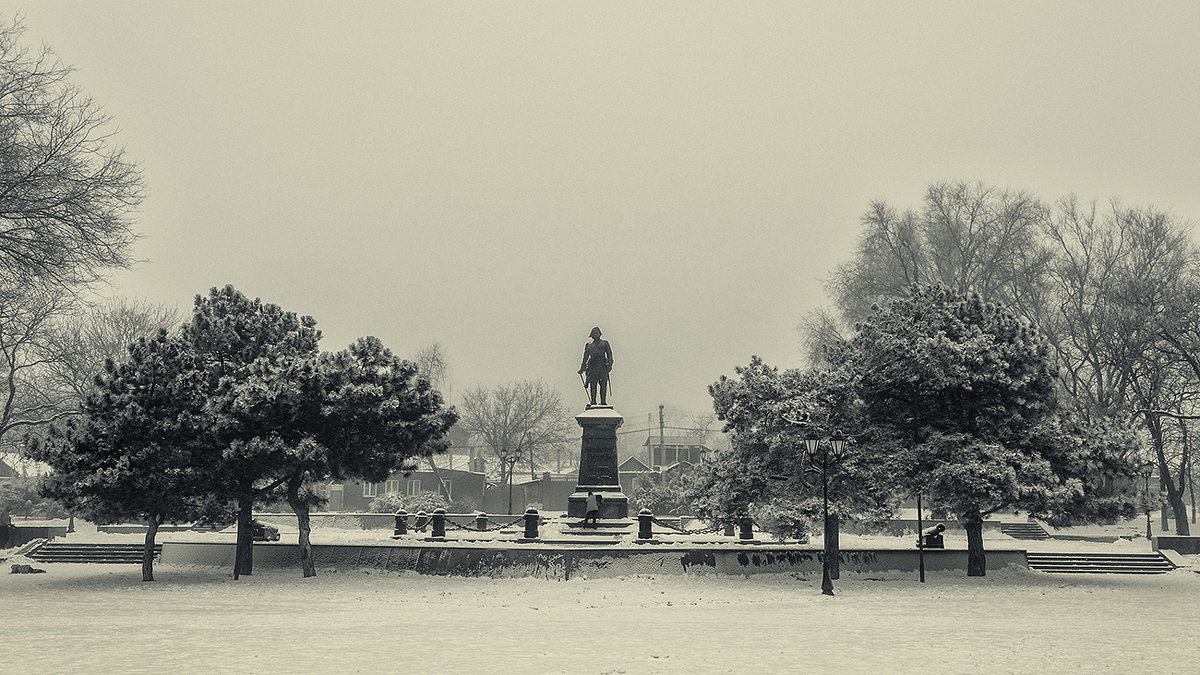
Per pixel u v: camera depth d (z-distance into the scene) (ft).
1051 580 136.87
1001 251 208.13
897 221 218.79
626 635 73.26
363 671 54.95
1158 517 346.74
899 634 74.95
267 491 135.03
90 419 127.75
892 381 136.15
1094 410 197.57
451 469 364.58
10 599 104.27
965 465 128.88
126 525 227.81
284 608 94.84
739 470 137.39
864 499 132.77
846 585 126.82
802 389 136.98
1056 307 207.72
